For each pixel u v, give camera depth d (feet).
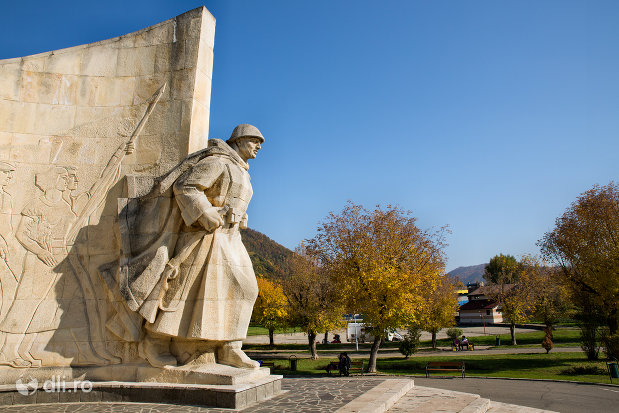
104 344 26.73
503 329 176.24
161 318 25.55
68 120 30.19
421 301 76.64
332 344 137.49
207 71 31.55
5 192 28.50
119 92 30.83
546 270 127.65
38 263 27.86
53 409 23.08
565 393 43.98
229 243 27.68
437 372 73.00
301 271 99.09
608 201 80.28
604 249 79.51
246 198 28.91
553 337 129.49
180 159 28.99
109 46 31.58
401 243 74.33
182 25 31.40
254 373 26.40
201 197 26.55
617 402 38.14
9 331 26.53
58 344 26.68
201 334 25.35
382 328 71.36
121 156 29.63
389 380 34.06
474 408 26.78
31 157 29.30
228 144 30.94
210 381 24.68
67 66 30.89
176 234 27.17
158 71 30.89
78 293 27.66
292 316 98.78
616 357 68.03
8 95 29.66
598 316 78.28
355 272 73.72
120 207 27.81
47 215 28.63
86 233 28.55
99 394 24.72
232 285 26.96
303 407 23.44
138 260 26.55
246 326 27.40
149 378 25.50
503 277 139.64
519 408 31.04
